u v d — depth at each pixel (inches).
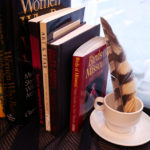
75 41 17.3
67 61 17.1
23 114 19.7
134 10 22.0
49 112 18.7
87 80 18.3
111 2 22.5
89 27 19.8
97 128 19.5
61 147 18.2
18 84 18.0
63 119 19.5
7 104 19.3
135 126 19.9
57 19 16.3
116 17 22.9
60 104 18.1
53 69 16.4
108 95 20.1
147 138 18.6
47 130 19.6
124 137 18.6
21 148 17.9
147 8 21.5
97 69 19.6
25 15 16.3
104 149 18.0
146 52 23.2
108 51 17.0
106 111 18.4
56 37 16.7
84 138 18.9
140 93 24.4
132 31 22.9
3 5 15.0
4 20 15.5
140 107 18.5
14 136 19.1
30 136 19.1
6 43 16.3
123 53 17.2
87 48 17.6
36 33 15.6
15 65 17.2
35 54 16.6
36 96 18.7
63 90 17.9
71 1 23.8
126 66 17.3
